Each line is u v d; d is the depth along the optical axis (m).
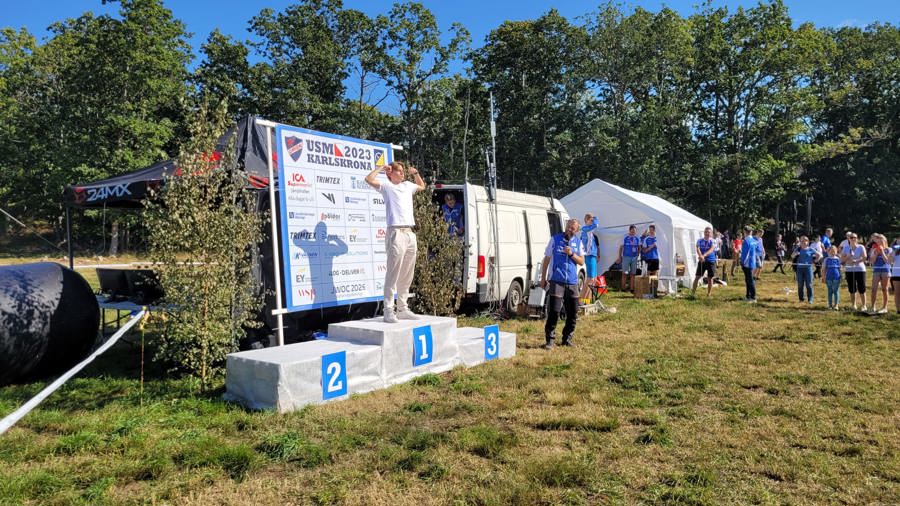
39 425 4.67
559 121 38.38
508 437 4.43
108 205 8.52
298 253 6.96
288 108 35.06
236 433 4.52
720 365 7.04
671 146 40.25
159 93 34.75
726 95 41.62
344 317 8.44
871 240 12.09
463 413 5.14
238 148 7.10
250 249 6.70
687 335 9.19
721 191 39.25
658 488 3.58
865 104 48.50
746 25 39.84
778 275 23.55
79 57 34.44
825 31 50.47
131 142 33.72
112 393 5.71
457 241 9.33
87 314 6.60
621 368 6.87
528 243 11.98
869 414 5.12
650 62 38.41
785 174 38.97
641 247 15.50
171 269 5.64
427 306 8.95
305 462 3.95
